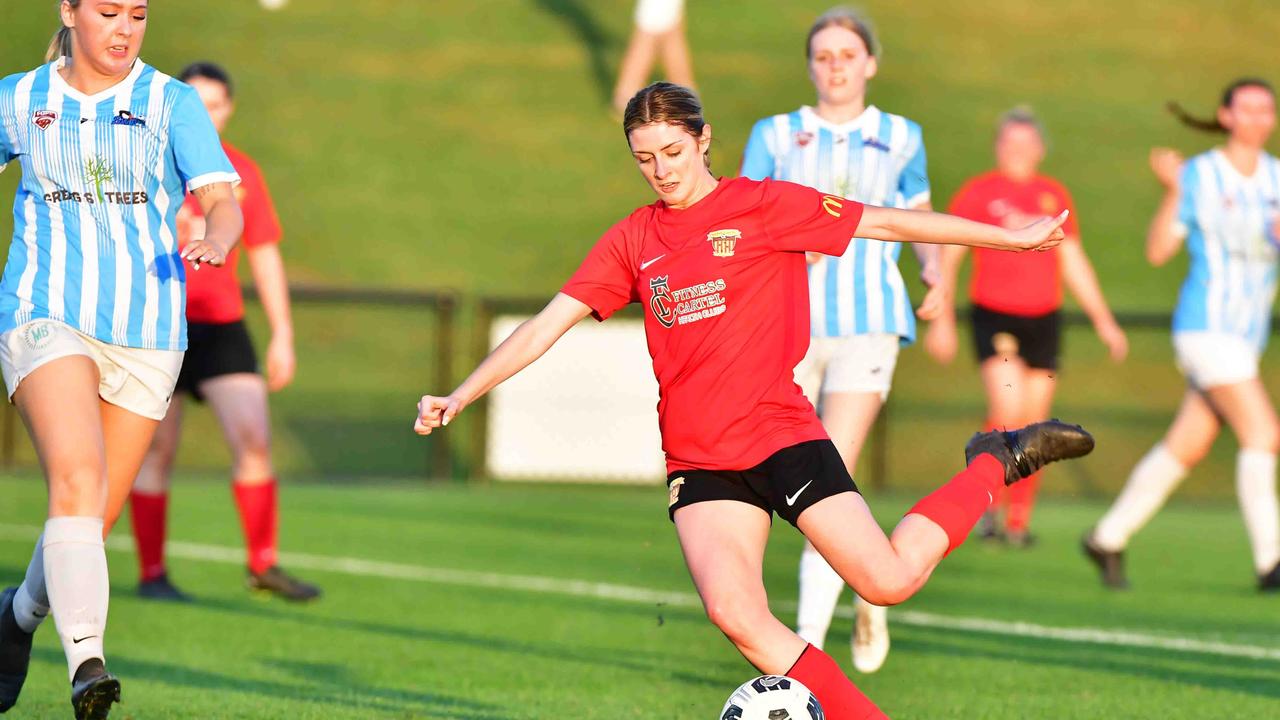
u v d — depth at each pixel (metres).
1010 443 15.54
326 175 78.50
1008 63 89.00
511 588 30.53
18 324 15.52
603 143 83.00
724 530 14.47
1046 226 14.83
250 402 28.09
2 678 16.72
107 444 16.19
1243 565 36.00
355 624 26.06
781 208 14.88
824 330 20.48
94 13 15.27
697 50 88.69
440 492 48.16
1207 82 88.06
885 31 91.56
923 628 26.47
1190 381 31.84
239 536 36.88
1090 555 32.09
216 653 23.02
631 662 22.98
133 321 15.92
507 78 88.44
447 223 74.81
